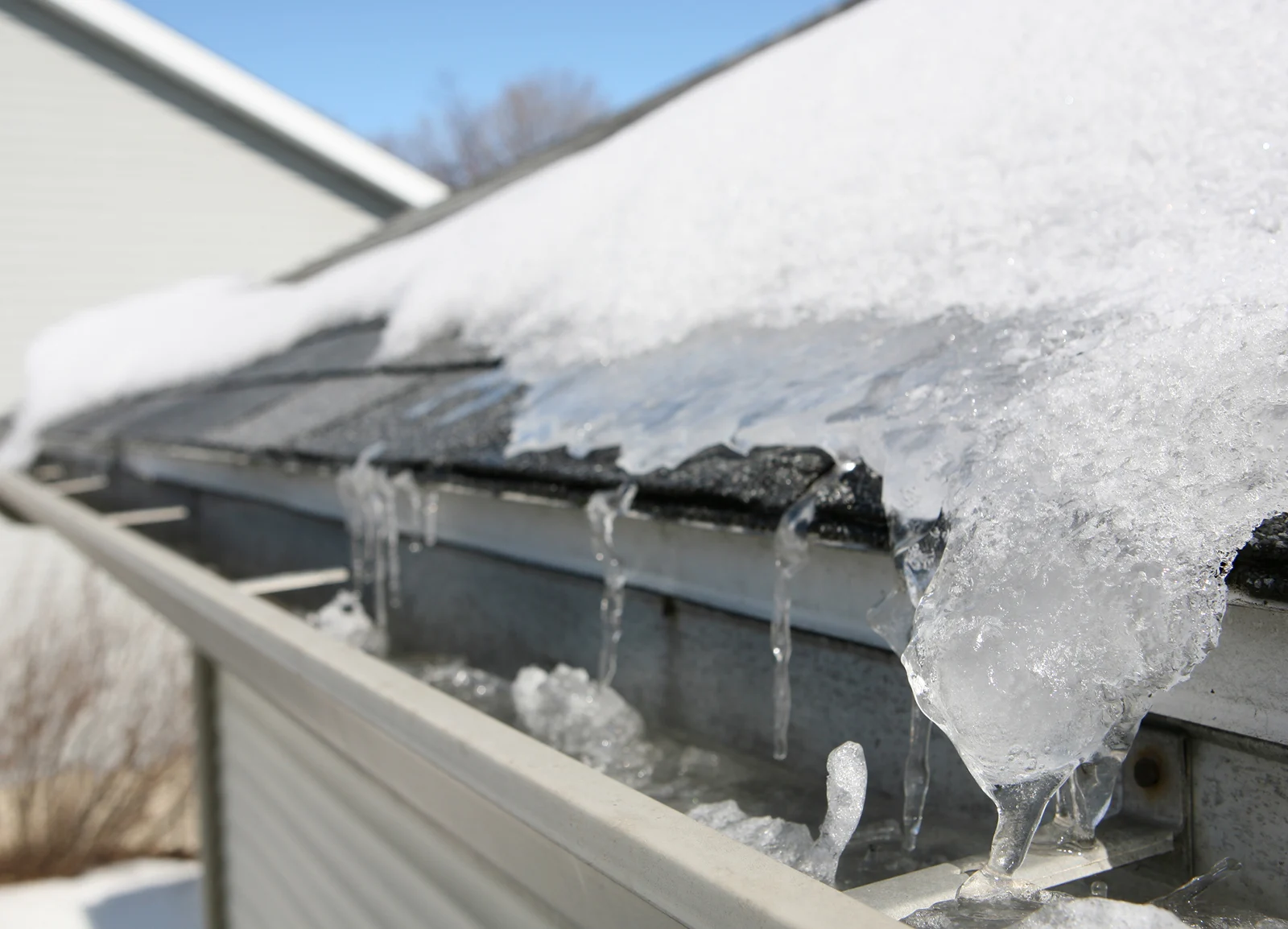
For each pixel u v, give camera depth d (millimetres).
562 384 1478
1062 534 688
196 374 4004
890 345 1020
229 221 10352
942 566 740
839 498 870
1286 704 660
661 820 732
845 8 2658
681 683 1216
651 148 2166
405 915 1636
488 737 936
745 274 1378
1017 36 1438
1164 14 1206
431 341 2201
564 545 1329
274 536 2457
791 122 1732
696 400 1141
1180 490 655
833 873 820
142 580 2348
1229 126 968
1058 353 813
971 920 664
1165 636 644
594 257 1795
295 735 2285
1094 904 618
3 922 6309
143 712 8570
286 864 2441
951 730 706
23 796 7434
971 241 1088
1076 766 686
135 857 7406
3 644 8688
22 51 9523
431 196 11062
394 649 1799
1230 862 735
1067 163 1091
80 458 4664
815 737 1044
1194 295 777
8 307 9516
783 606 970
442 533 1548
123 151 9922
